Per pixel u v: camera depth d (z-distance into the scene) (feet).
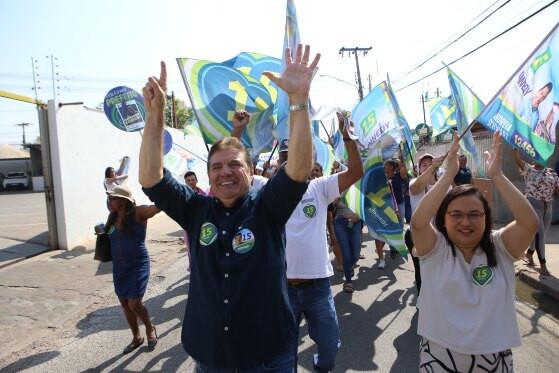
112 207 12.94
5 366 12.51
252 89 12.62
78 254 27.61
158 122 6.33
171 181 6.56
